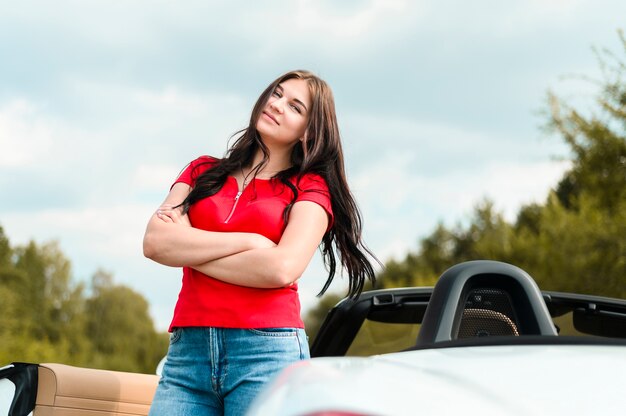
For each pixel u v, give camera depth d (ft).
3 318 237.04
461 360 6.97
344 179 12.42
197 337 11.31
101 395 12.59
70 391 12.34
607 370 6.50
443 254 143.33
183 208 11.84
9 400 12.10
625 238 58.49
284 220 11.68
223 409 11.47
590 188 58.29
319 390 5.72
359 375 6.05
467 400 5.80
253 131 12.30
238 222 11.64
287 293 11.41
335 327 14.40
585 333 13.56
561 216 66.13
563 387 6.20
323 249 12.60
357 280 12.67
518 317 9.89
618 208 57.98
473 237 137.69
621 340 7.44
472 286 10.00
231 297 11.21
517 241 71.31
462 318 9.93
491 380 6.37
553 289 62.90
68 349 257.34
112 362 280.92
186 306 11.44
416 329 14.75
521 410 5.90
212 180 12.00
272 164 12.27
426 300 13.94
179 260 11.32
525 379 6.36
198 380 11.30
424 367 6.89
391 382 5.92
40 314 257.55
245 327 11.12
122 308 294.05
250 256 11.08
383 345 15.10
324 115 12.32
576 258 61.72
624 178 56.13
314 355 15.14
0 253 258.98
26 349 231.71
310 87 12.34
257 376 11.08
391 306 13.93
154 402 11.52
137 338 295.07
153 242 11.46
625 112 55.47
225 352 11.21
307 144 12.30
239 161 12.17
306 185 12.00
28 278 258.37
